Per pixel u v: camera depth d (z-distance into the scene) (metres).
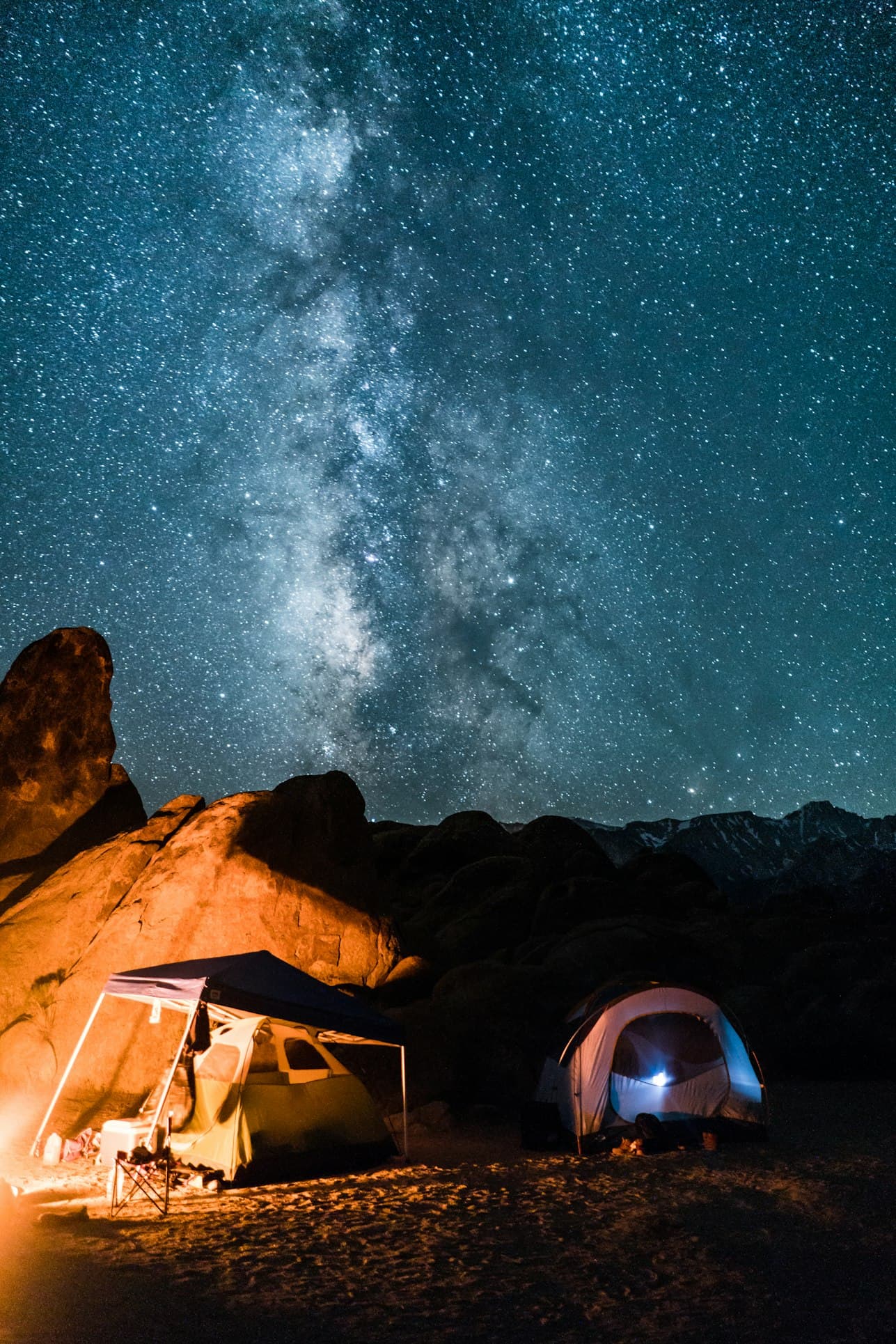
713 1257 7.65
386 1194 9.66
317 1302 6.57
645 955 21.12
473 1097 14.90
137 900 15.52
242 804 16.78
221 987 10.09
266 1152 10.26
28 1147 11.82
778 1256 7.68
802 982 22.05
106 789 19.67
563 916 25.06
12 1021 14.52
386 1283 7.02
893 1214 8.90
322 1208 9.14
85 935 15.59
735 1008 20.06
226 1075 10.63
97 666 20.02
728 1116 12.62
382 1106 14.35
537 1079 15.18
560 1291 6.88
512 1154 11.88
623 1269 7.37
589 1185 10.15
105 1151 10.10
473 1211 9.06
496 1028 15.97
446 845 31.36
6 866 18.19
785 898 33.50
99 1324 6.05
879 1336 6.04
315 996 10.58
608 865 31.50
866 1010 20.06
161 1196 9.51
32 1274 7.01
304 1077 11.04
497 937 24.75
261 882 16.05
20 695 19.44
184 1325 6.08
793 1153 11.74
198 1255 7.61
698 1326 6.20
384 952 17.05
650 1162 11.25
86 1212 8.76
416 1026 15.42
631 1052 12.77
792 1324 6.24
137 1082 13.71
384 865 32.12
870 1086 17.31
